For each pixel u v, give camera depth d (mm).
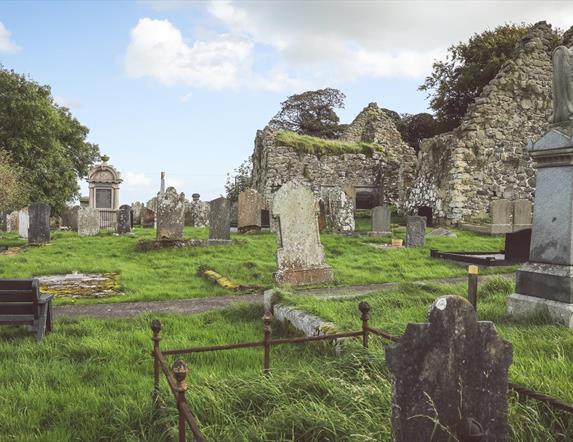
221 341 6516
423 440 2871
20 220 23766
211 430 3572
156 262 14500
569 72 6637
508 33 36219
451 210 26031
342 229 23312
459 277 12617
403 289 9078
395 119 49812
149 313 8148
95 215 22969
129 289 10734
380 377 4074
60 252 16578
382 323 6109
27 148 37938
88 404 4312
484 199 26219
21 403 4340
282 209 11586
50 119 39188
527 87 27141
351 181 36062
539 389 3812
